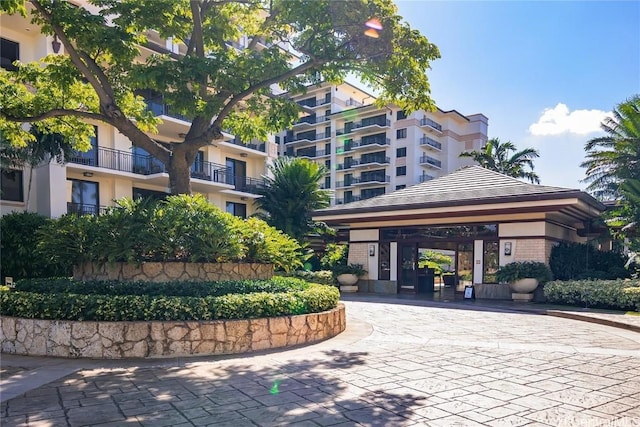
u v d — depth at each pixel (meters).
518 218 15.27
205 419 3.90
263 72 8.56
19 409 4.11
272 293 7.51
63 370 5.45
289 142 59.84
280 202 24.50
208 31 9.84
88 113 8.83
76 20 7.70
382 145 51.62
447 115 52.81
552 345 7.26
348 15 8.33
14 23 17.12
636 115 18.95
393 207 16.72
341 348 6.86
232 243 8.19
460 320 10.13
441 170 53.00
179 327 6.26
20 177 17.97
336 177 55.84
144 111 10.62
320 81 10.02
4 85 8.87
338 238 23.98
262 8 9.96
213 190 26.78
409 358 6.23
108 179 21.89
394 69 8.89
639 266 14.41
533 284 14.15
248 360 6.04
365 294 17.67
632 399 4.50
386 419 3.92
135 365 5.73
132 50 8.30
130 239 7.58
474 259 16.17
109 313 6.28
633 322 9.38
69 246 7.91
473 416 4.00
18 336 6.40
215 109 8.32
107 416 3.94
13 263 14.01
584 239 18.97
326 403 4.32
